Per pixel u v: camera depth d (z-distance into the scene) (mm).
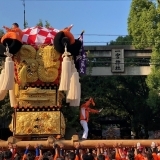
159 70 28250
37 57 14961
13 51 14258
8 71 13742
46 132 14727
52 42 15070
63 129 15102
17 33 14422
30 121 14734
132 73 31172
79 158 12492
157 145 13930
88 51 29047
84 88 29828
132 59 35750
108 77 35000
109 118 44594
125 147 14000
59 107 15008
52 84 15188
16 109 14945
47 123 14742
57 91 15141
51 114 14891
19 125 14711
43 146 13883
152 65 29062
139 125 37812
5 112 24000
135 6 29812
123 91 36344
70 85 14164
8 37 14164
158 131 37438
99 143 13977
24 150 13977
